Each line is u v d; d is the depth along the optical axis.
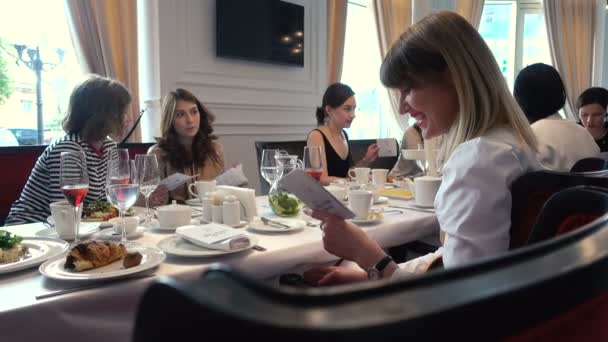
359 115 5.86
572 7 6.40
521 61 6.63
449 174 0.90
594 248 0.26
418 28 0.97
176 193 1.94
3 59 3.27
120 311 0.88
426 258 1.17
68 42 3.51
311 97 4.91
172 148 2.32
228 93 4.15
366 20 5.79
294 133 4.78
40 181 1.76
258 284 0.18
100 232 1.30
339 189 1.85
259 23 4.30
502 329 0.22
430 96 0.98
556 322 0.24
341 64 5.21
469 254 0.82
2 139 3.33
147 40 3.67
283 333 0.17
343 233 1.09
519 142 0.89
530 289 0.22
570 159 1.83
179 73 3.75
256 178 4.42
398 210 1.73
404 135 3.07
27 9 3.34
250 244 1.15
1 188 2.45
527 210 0.81
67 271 0.93
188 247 1.13
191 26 3.83
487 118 0.92
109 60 3.38
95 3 3.31
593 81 6.60
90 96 1.83
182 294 0.18
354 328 0.17
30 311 0.77
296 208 1.58
